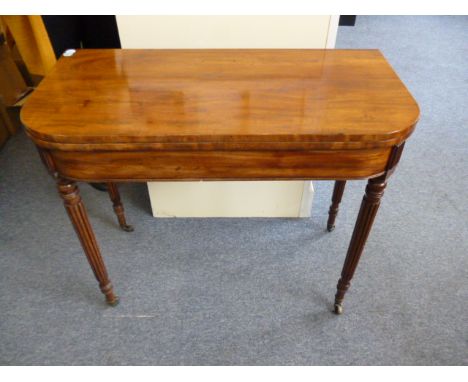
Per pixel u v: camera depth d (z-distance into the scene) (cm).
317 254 141
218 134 75
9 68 192
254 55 108
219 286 129
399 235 148
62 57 107
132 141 76
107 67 102
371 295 126
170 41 117
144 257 140
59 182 87
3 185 175
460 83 253
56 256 141
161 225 154
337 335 114
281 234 149
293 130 75
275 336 114
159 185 146
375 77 96
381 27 341
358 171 83
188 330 116
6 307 123
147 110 83
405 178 177
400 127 76
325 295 126
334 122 78
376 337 114
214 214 157
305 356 109
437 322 118
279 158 81
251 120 79
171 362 108
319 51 110
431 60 283
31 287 129
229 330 116
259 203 152
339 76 97
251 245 145
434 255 140
